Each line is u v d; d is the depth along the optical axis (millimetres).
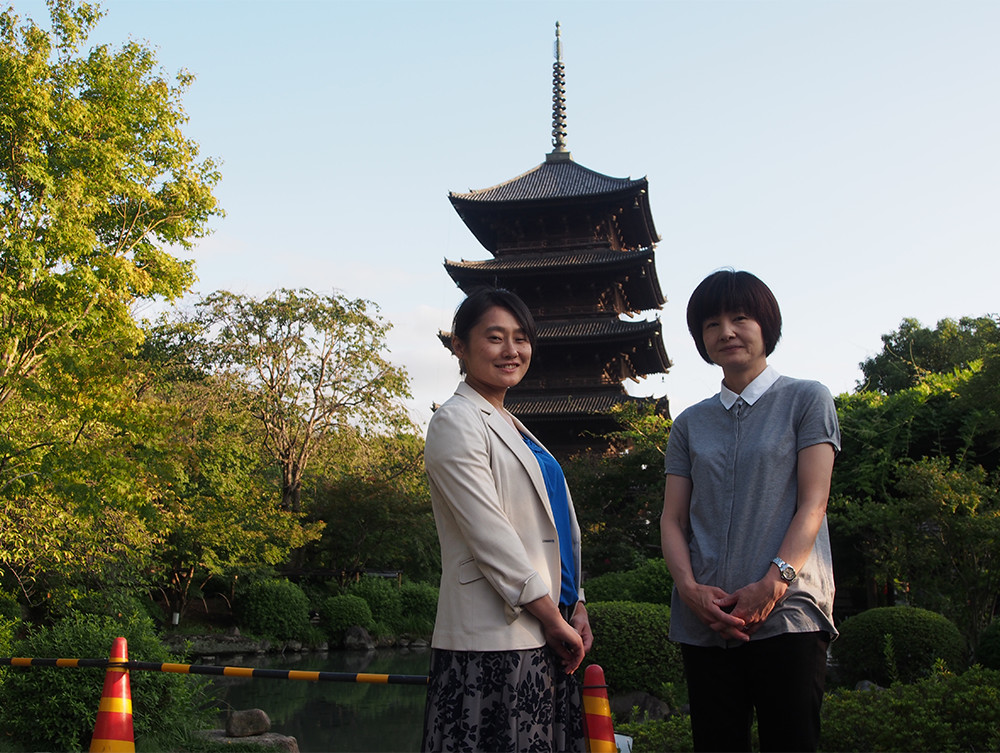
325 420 28500
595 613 9961
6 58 12320
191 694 9078
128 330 12781
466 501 2367
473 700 2293
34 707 7539
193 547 22328
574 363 29719
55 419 12320
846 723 4922
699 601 2475
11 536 12500
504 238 31703
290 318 27578
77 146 12969
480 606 2367
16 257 11953
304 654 22656
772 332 2777
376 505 28203
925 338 37844
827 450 2535
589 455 25594
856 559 18453
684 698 9227
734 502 2570
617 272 29281
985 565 10359
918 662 8914
